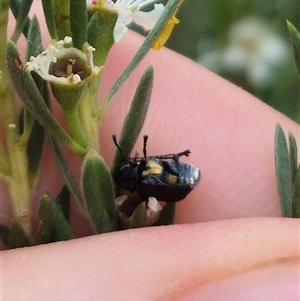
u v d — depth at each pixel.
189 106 0.09
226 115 0.09
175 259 0.06
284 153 0.07
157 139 0.09
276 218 0.07
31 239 0.07
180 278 0.06
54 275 0.06
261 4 0.13
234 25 0.13
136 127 0.06
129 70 0.06
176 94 0.10
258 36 0.13
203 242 0.07
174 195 0.07
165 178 0.07
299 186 0.07
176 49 0.14
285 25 0.13
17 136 0.07
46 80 0.06
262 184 0.09
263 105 0.10
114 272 0.06
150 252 0.07
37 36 0.06
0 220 0.08
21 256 0.07
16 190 0.07
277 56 0.13
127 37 0.09
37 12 0.09
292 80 0.13
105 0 0.06
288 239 0.07
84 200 0.06
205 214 0.09
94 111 0.06
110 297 0.06
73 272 0.06
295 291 0.06
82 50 0.06
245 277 0.06
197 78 0.10
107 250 0.07
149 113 0.09
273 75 0.13
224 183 0.09
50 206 0.07
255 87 0.13
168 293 0.06
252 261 0.06
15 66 0.06
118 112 0.09
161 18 0.06
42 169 0.09
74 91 0.06
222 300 0.06
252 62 0.13
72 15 0.06
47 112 0.06
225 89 0.10
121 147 0.07
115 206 0.06
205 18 0.13
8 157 0.07
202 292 0.06
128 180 0.07
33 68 0.06
